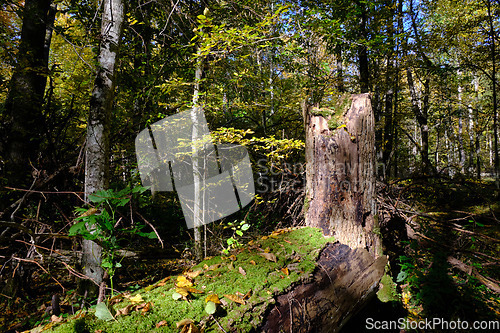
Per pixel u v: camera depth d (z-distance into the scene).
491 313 2.19
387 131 9.01
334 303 1.72
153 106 4.45
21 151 3.80
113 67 2.94
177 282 1.54
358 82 7.13
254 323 1.30
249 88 4.98
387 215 2.93
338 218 2.37
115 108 4.45
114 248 1.72
